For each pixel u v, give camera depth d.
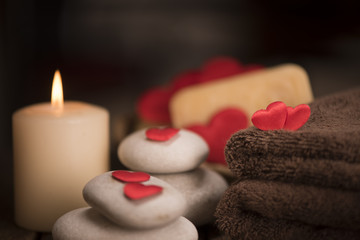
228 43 1.64
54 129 0.44
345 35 1.49
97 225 0.39
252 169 0.40
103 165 0.47
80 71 1.47
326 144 0.38
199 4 1.65
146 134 0.45
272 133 0.39
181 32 1.65
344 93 0.50
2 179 0.58
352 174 0.37
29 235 0.45
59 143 0.45
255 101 0.60
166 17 1.65
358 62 1.45
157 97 0.69
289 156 0.39
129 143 0.45
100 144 0.47
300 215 0.38
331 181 0.37
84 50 1.51
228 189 0.41
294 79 0.63
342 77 1.25
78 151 0.45
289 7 1.55
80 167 0.45
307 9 1.52
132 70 1.57
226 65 0.70
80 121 0.45
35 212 0.45
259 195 0.39
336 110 0.46
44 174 0.45
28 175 0.45
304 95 0.63
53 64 1.25
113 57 1.59
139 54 1.62
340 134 0.38
